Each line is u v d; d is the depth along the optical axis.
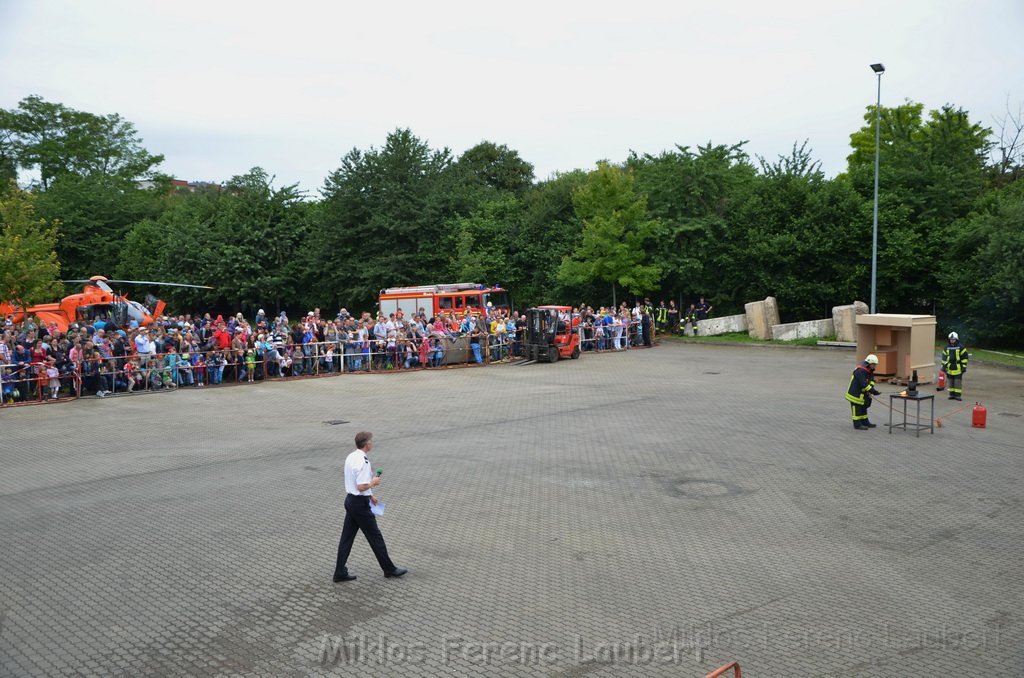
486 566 9.38
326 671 6.88
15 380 21.69
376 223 49.44
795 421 18.53
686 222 43.66
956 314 36.94
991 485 12.88
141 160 80.19
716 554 9.77
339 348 28.31
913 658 7.12
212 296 51.56
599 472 13.89
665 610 8.13
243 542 10.29
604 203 43.25
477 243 50.53
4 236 31.81
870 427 17.62
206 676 6.80
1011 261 32.03
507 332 32.47
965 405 20.66
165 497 12.44
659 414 19.62
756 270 42.31
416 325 30.03
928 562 9.51
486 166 78.56
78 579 9.05
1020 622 7.86
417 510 11.65
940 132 43.88
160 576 9.12
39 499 12.35
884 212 39.50
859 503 11.92
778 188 43.59
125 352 24.14
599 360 32.16
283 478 13.60
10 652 7.27
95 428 18.33
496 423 18.70
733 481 13.20
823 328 37.34
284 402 22.11
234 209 53.19
